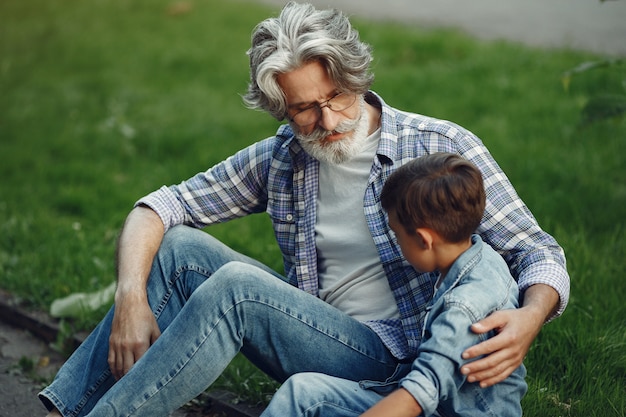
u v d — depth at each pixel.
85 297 4.22
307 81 2.60
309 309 2.66
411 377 2.27
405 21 10.70
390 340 2.71
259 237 4.97
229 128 7.28
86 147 7.06
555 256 2.64
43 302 4.37
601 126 6.20
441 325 2.32
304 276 2.89
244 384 3.46
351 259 2.83
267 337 2.64
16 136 7.48
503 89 7.44
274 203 2.98
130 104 8.17
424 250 2.48
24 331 4.35
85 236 5.12
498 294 2.42
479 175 2.45
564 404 3.12
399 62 8.70
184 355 2.56
